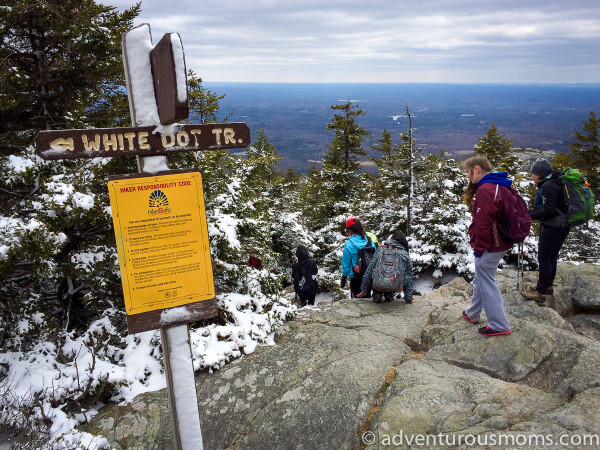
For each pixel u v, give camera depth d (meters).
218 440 3.58
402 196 11.46
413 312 5.40
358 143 21.84
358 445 3.20
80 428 3.71
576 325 4.48
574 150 27.17
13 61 5.60
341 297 8.92
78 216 4.46
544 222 4.81
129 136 2.25
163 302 2.41
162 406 3.88
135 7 6.67
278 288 6.32
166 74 2.06
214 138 2.46
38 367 4.18
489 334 4.09
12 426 3.54
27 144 5.73
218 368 4.38
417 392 3.40
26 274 5.12
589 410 2.83
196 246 2.46
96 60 5.77
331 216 17.50
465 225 8.94
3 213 4.92
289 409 3.68
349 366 4.10
